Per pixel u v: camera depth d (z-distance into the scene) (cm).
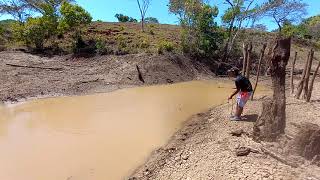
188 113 1558
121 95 2017
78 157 1016
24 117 1468
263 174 767
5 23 4069
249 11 3378
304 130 852
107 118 1459
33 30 2884
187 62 3002
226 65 3222
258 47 3712
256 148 909
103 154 1038
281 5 3372
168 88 2342
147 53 2866
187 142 1101
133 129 1294
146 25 4378
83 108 1644
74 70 2489
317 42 5084
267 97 1708
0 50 2827
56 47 2989
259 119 1000
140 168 931
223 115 1386
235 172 791
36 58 2702
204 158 915
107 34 3488
